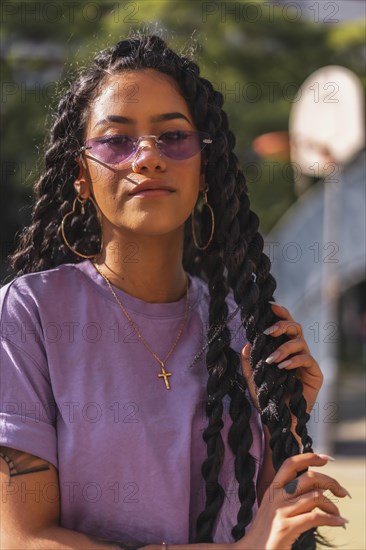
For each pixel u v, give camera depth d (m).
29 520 2.07
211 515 2.15
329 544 2.29
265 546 2.03
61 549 2.04
